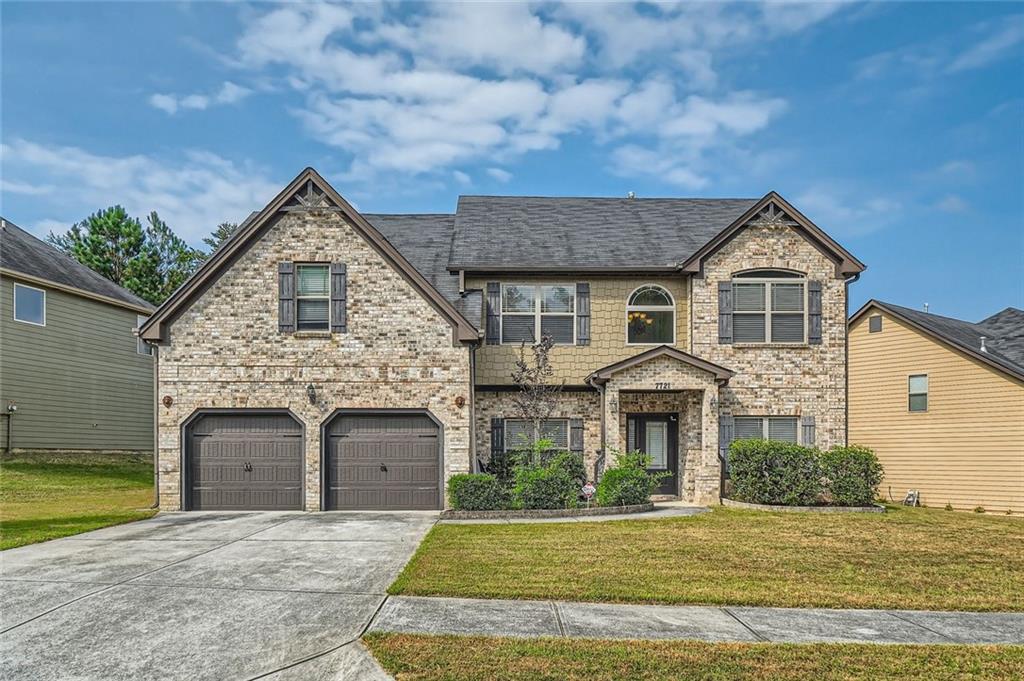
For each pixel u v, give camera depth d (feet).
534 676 19.56
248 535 41.45
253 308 54.34
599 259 62.28
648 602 26.96
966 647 22.33
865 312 77.30
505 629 23.48
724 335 60.85
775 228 61.72
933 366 70.44
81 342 83.25
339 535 41.37
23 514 50.52
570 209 73.56
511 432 61.62
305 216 55.06
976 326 83.51
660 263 61.77
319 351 54.29
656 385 57.21
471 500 50.52
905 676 19.90
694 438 59.88
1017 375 63.16
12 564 33.04
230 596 27.37
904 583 30.45
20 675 19.95
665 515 50.19
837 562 34.50
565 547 37.22
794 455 55.01
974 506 66.08
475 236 66.33
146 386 94.89
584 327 62.13
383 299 54.70
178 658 21.15
